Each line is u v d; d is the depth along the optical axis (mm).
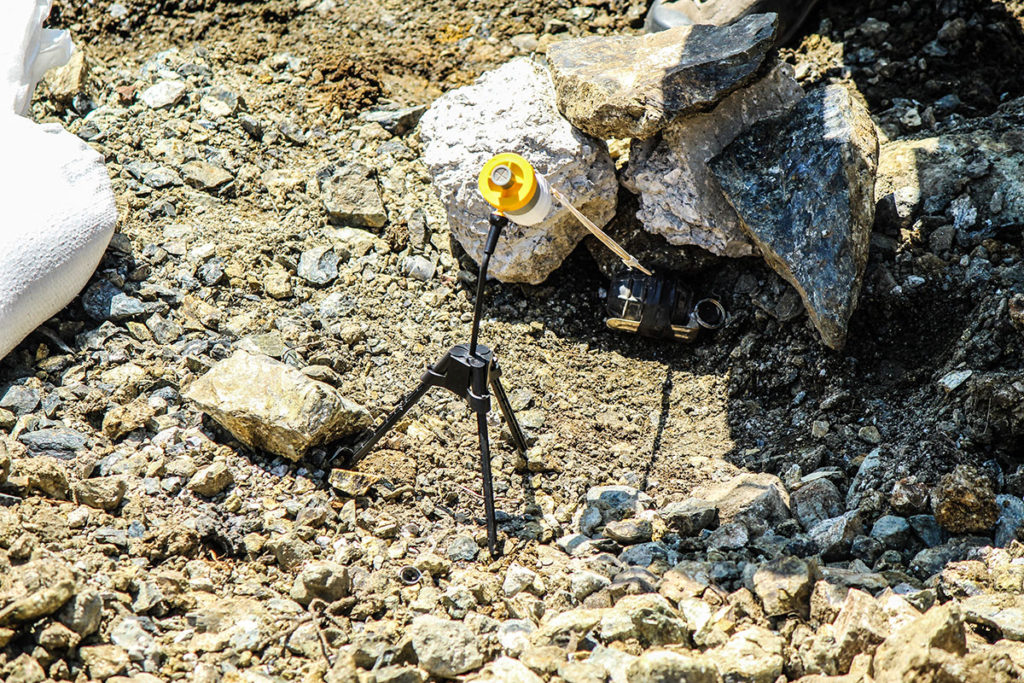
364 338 6012
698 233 6117
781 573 4480
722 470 5539
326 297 6188
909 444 5246
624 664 4184
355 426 5301
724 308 6234
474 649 4297
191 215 6453
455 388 4918
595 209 6238
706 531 5031
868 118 6020
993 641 4289
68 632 3994
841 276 5543
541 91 6266
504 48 8055
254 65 7836
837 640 4199
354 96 7516
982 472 4980
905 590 4492
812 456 5438
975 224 5988
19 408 5156
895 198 6184
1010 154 6184
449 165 6258
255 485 5027
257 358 5305
